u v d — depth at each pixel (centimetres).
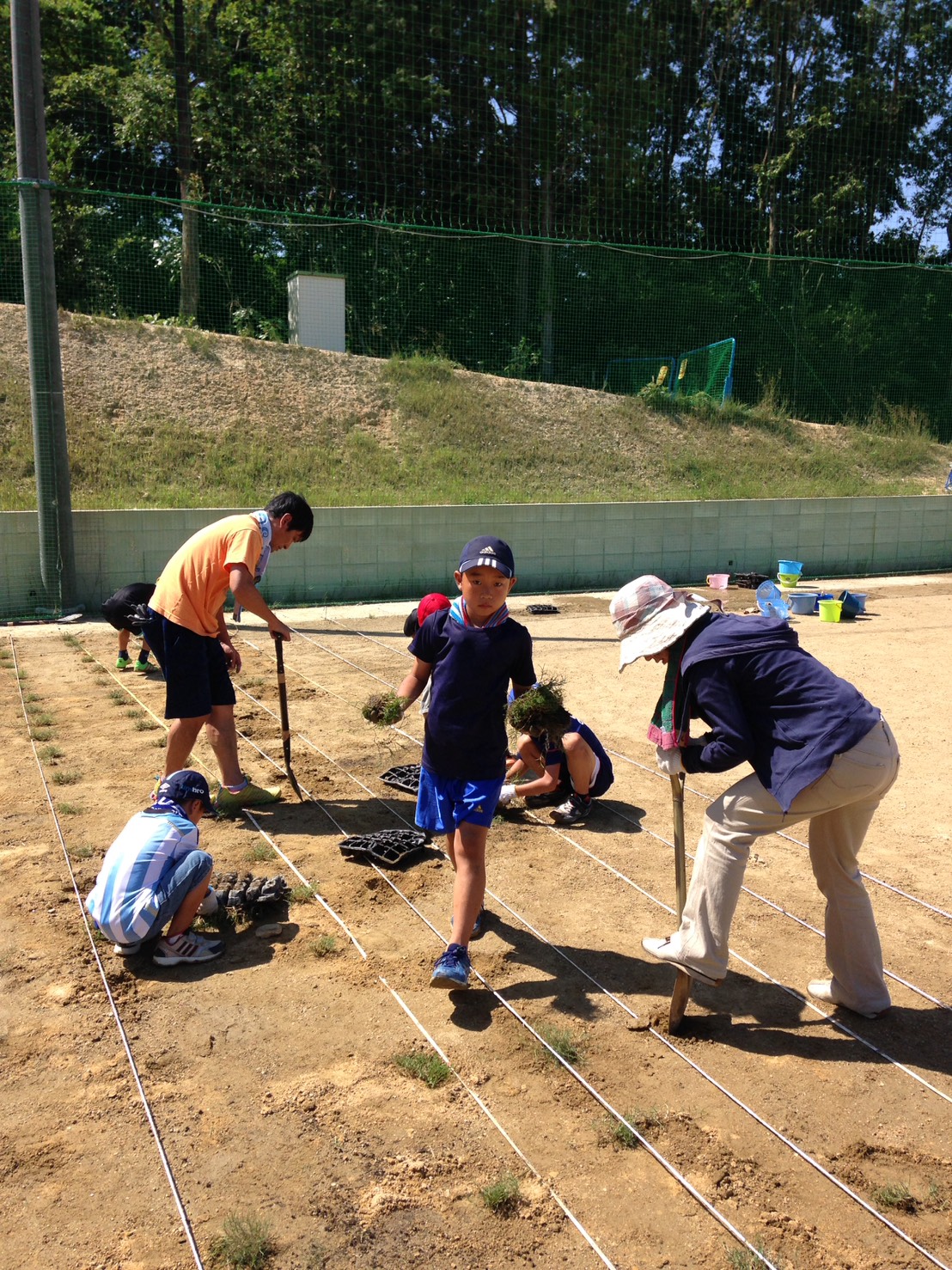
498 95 2522
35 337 1037
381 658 926
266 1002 362
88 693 776
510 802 548
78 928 410
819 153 2931
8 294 1800
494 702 367
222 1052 332
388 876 464
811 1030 352
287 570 1220
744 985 381
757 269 2522
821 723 312
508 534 1327
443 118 2511
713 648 322
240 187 2430
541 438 1730
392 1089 314
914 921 436
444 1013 357
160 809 400
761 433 1962
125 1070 322
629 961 397
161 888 380
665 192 2770
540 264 2305
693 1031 349
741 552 1479
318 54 2417
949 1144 296
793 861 500
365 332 2155
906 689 832
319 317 1933
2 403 1411
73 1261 246
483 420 1720
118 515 1116
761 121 2908
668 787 598
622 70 2594
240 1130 294
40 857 472
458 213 2572
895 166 3064
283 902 437
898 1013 364
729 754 314
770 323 2519
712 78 2784
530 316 2312
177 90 2336
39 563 1088
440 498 1433
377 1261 248
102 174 2558
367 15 2403
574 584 1380
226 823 526
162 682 809
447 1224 260
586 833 526
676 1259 251
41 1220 259
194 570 498
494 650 362
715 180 2873
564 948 405
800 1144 294
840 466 1897
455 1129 296
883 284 2547
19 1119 297
